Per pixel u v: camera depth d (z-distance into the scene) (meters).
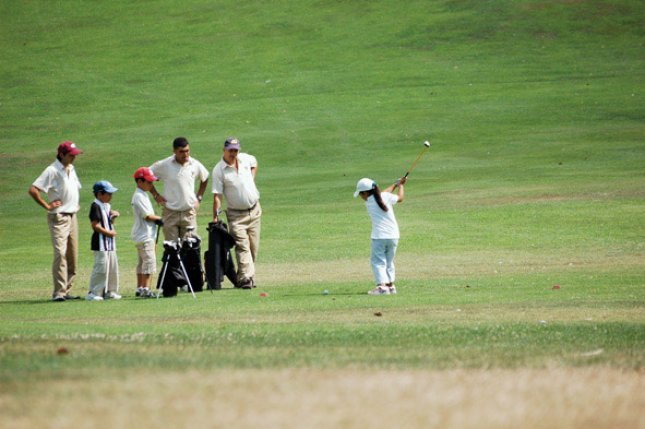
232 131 178.75
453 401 25.42
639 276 64.25
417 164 145.12
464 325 44.47
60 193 60.28
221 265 64.06
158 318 49.62
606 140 155.12
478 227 91.50
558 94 195.25
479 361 32.00
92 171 152.38
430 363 31.42
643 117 173.50
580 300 53.91
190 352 34.28
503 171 133.00
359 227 95.44
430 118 181.25
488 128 171.12
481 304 52.94
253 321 47.62
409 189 121.56
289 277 69.50
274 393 26.09
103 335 41.06
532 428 23.08
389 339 39.00
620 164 133.88
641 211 95.50
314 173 143.00
